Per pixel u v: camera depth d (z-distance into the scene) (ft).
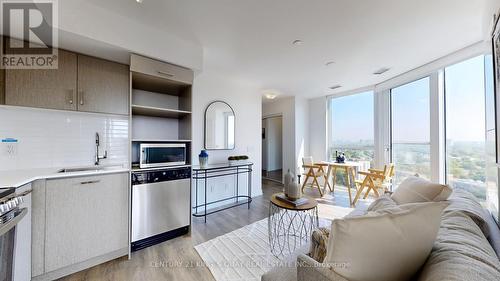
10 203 3.80
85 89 6.42
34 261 4.95
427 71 9.58
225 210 10.82
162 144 7.46
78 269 5.66
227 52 8.43
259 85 13.35
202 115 11.00
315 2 5.37
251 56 8.82
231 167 10.85
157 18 6.15
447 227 3.27
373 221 2.40
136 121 8.30
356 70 10.54
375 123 13.14
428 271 2.35
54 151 6.64
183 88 8.38
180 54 7.32
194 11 5.79
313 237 3.49
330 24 6.40
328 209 10.85
